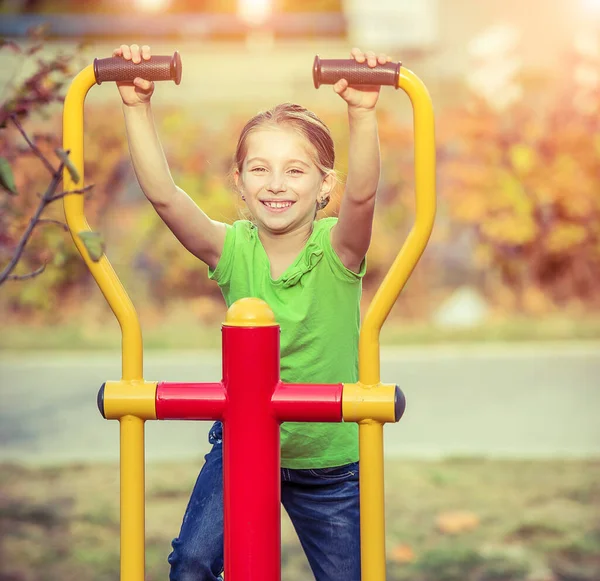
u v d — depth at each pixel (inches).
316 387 113.7
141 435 115.6
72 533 253.1
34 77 181.5
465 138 581.9
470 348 513.3
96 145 560.4
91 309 581.3
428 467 311.7
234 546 112.9
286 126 133.8
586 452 329.4
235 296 140.4
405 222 584.4
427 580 220.2
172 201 130.8
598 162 578.9
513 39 597.3
